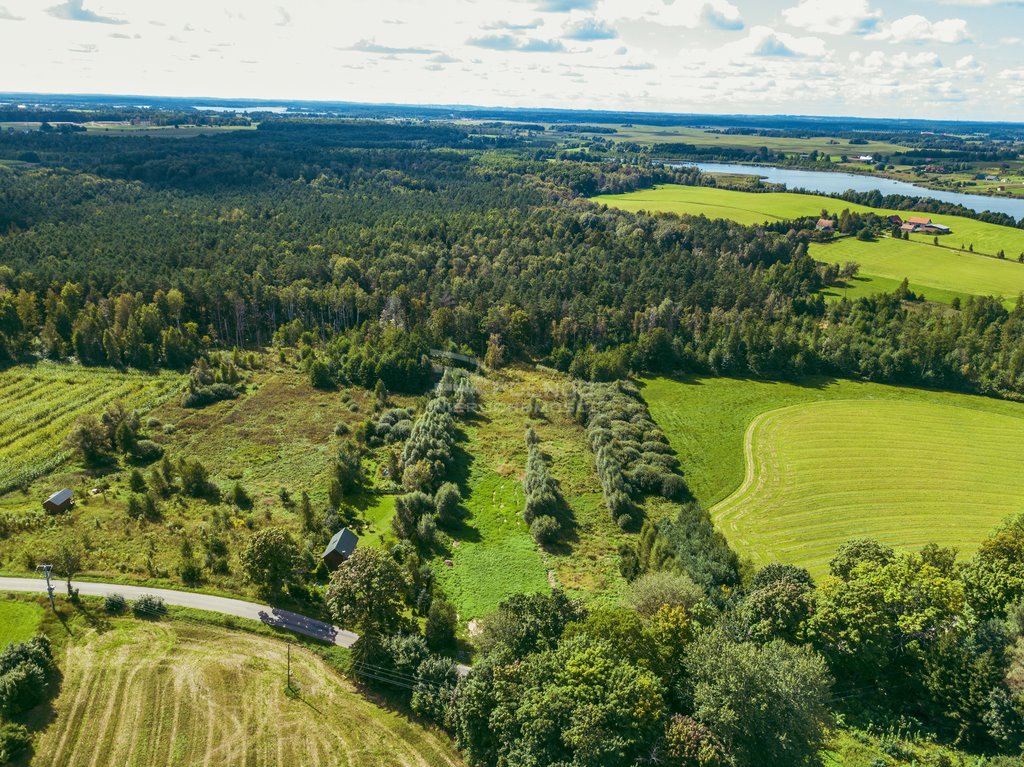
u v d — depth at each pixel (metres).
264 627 60.91
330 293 150.88
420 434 99.00
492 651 54.50
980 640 52.50
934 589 54.41
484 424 113.38
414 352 129.75
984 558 62.09
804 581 61.62
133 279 146.12
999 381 127.31
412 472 89.50
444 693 52.62
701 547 72.12
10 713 49.28
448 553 78.44
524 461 101.06
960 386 130.38
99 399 112.19
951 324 141.25
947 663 50.53
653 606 59.62
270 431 106.19
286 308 151.75
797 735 43.88
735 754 42.94
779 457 102.00
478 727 49.38
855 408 120.25
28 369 122.31
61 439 97.00
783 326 140.50
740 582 67.25
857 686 54.06
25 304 133.00
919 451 103.62
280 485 89.56
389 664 56.59
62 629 58.44
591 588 73.00
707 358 138.88
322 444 102.62
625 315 149.12
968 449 104.44
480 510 88.06
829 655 53.84
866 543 65.50
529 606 57.84
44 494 82.69
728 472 98.31
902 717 50.81
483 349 145.88
